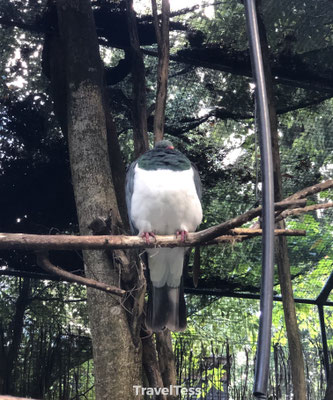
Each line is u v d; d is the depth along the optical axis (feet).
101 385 15.34
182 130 24.18
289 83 22.89
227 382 21.04
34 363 21.79
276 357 21.50
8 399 7.33
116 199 18.38
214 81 23.29
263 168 7.52
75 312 25.40
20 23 20.90
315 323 32.37
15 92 22.66
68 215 24.00
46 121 23.00
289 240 25.63
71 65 18.74
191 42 22.16
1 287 24.91
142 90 19.86
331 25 21.25
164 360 17.38
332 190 25.13
